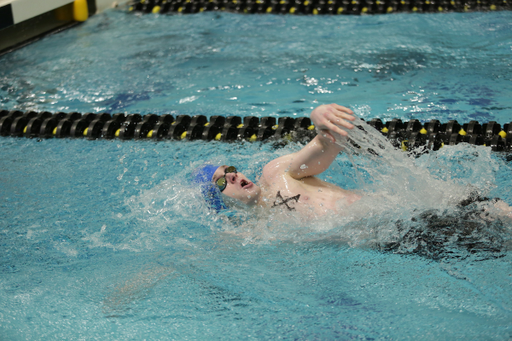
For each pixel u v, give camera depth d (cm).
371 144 302
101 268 280
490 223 259
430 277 249
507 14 729
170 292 256
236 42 697
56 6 743
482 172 345
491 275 243
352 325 226
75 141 468
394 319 227
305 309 238
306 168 304
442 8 769
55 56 680
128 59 657
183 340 224
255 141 438
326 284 254
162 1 878
